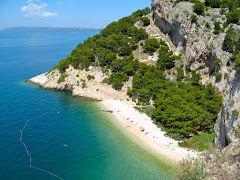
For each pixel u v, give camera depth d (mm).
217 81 70188
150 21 130375
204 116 60469
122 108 81375
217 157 37938
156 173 46750
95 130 65875
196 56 81562
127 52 108500
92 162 50625
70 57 110875
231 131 42562
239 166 33844
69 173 46938
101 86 96750
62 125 69000
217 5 94125
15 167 48031
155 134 61781
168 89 77062
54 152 54094
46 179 44938
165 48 103812
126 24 132875
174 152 53281
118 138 61062
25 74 130750
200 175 35156
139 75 93688
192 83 80812
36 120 71938
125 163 50312
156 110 68375
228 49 66750
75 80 101625
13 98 90875
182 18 94625
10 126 66938
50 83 104750
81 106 84688
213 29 81125
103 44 114562
